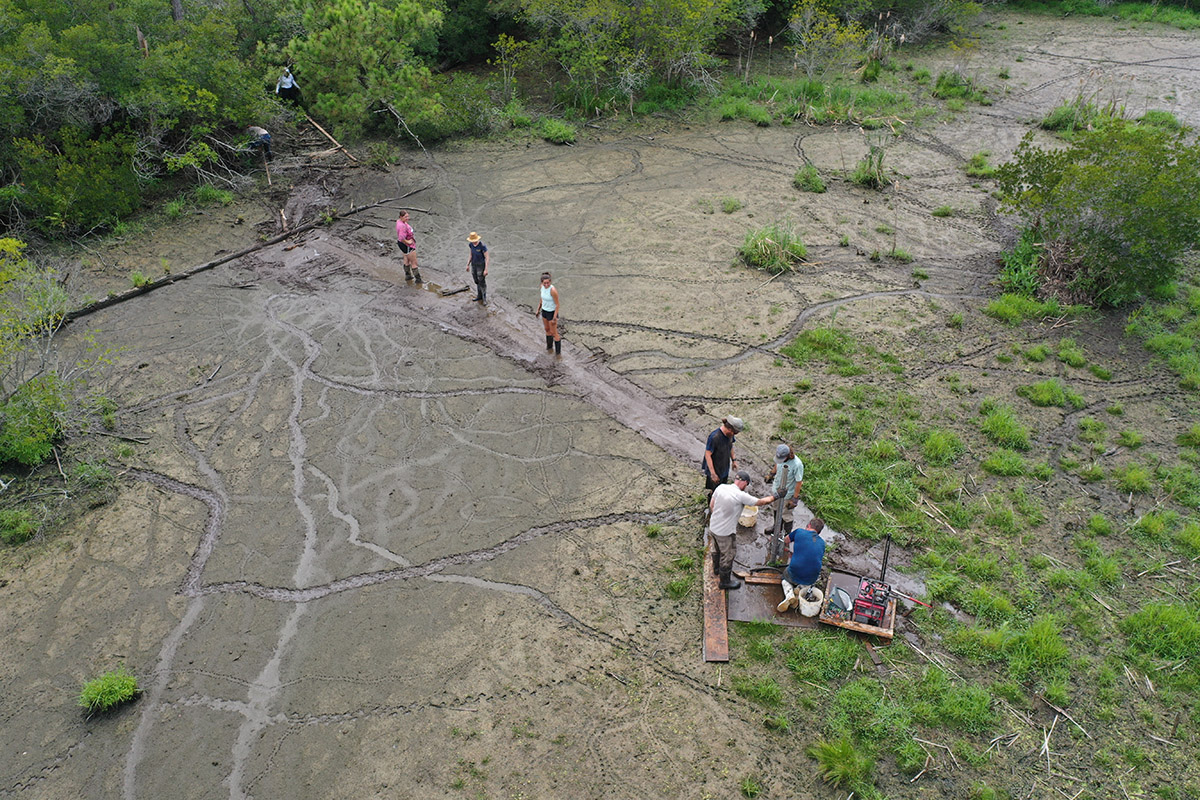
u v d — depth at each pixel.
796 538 8.59
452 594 9.37
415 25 22.25
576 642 8.75
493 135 22.86
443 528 10.27
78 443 11.73
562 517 10.38
